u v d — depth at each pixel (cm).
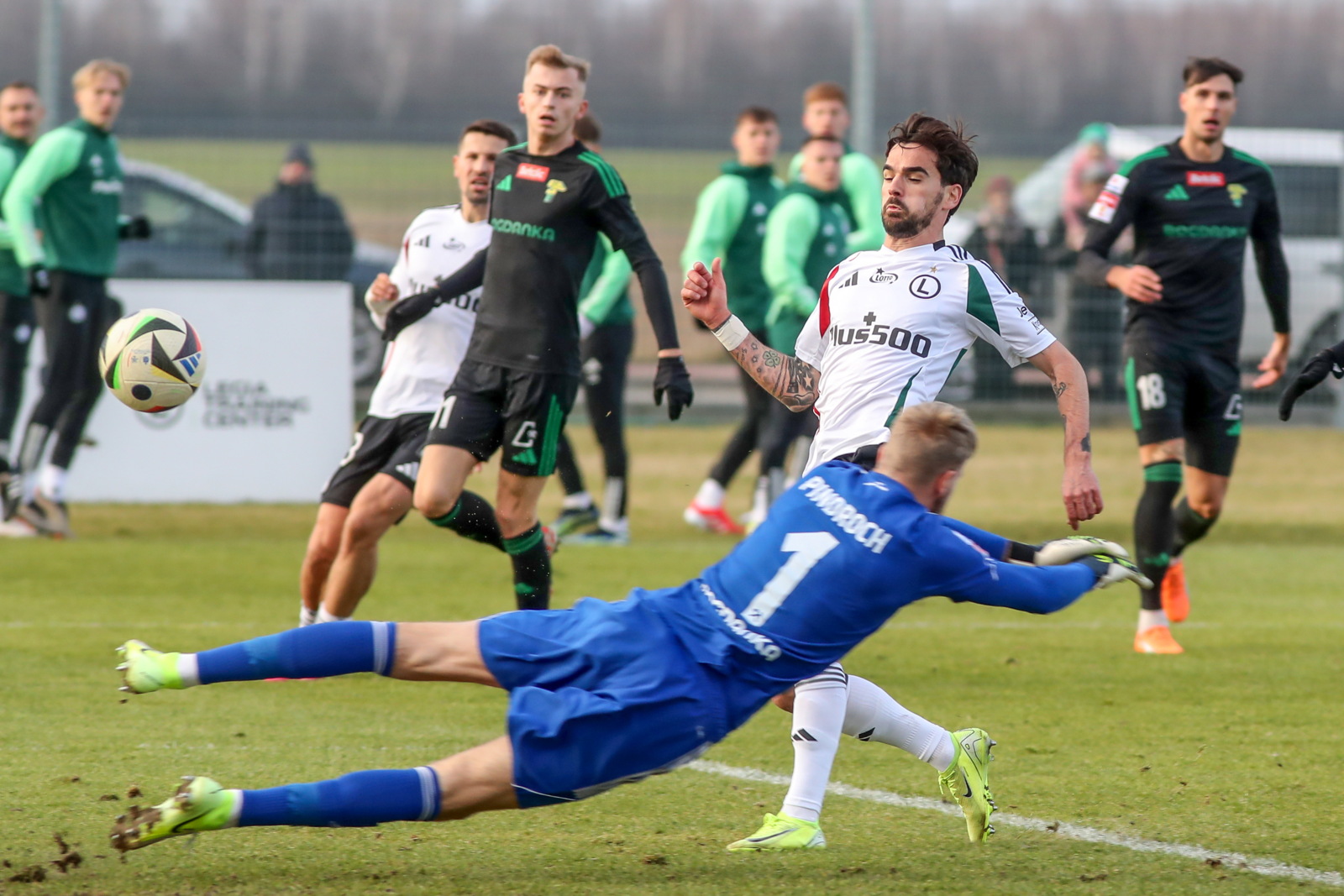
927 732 1473
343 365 4116
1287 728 1981
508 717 1230
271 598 2883
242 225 5400
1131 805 1605
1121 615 2945
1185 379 2559
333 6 10206
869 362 1554
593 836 1471
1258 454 5438
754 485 4675
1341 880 1345
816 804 1445
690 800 1611
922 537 1269
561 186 2114
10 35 8912
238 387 4066
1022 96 9588
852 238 3725
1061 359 1558
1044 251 5191
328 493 2316
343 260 4872
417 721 1980
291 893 1273
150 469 4034
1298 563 3544
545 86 2120
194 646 2398
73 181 3428
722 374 5738
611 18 10412
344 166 5481
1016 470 4856
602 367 3625
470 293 2333
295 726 1931
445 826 1497
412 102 10125
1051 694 2195
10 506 3616
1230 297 2564
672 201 5778
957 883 1327
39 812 1502
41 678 2181
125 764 1703
